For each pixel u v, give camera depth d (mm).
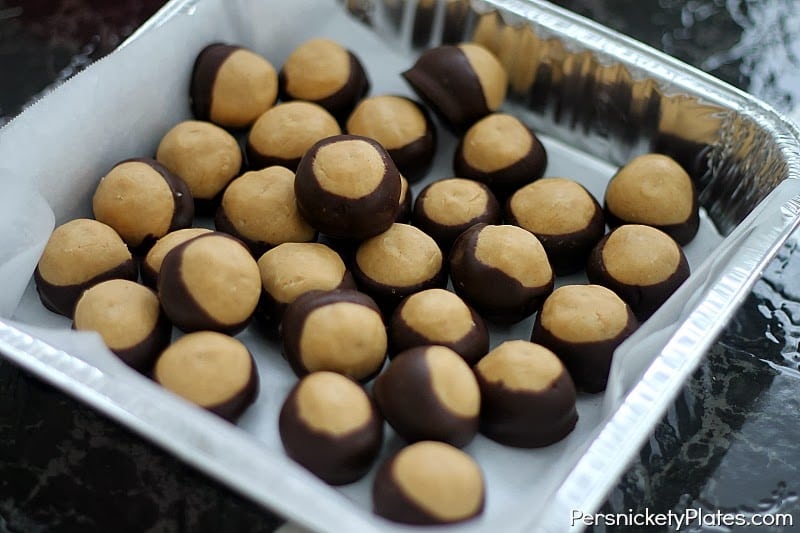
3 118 469
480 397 380
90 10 509
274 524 373
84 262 402
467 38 477
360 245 416
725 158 444
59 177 419
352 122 452
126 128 437
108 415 353
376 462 378
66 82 419
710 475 385
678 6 529
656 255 411
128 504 374
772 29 521
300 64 460
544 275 407
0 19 503
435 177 468
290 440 365
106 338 382
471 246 406
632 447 349
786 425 397
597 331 390
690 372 363
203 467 337
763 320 423
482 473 367
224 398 374
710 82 440
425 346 384
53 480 377
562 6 527
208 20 453
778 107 490
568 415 380
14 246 394
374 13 483
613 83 455
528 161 447
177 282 382
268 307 401
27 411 391
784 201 397
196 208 441
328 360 381
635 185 433
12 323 367
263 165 442
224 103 450
